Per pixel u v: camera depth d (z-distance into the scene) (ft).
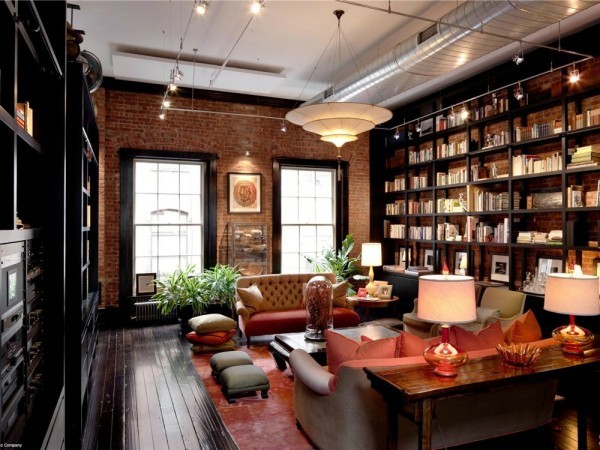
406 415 7.15
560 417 11.11
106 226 21.99
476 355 8.77
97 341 18.38
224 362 13.73
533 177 17.65
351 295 23.06
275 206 25.27
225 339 17.24
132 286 22.57
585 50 15.78
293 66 19.76
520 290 18.24
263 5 11.88
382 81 16.34
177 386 13.69
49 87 8.21
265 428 10.80
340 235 26.91
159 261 23.30
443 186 22.26
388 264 27.53
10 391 5.80
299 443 10.03
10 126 5.56
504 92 19.56
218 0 13.94
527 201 18.51
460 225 22.38
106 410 11.88
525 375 7.57
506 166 19.92
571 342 8.96
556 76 17.17
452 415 8.46
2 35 5.71
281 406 12.12
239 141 24.61
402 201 26.27
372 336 14.98
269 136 25.32
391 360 8.38
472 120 20.81
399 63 14.85
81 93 10.31
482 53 13.71
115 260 22.16
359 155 27.50
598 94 15.97
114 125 22.07
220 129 24.18
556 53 16.85
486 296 17.31
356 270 26.43
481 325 15.79
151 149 22.62
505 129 19.88
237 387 12.38
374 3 14.19
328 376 9.05
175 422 11.14
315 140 26.45
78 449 9.58
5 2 5.20
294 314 18.67
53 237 8.11
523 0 10.36
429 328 17.40
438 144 24.11
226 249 24.26
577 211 16.29
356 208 27.35
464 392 7.06
